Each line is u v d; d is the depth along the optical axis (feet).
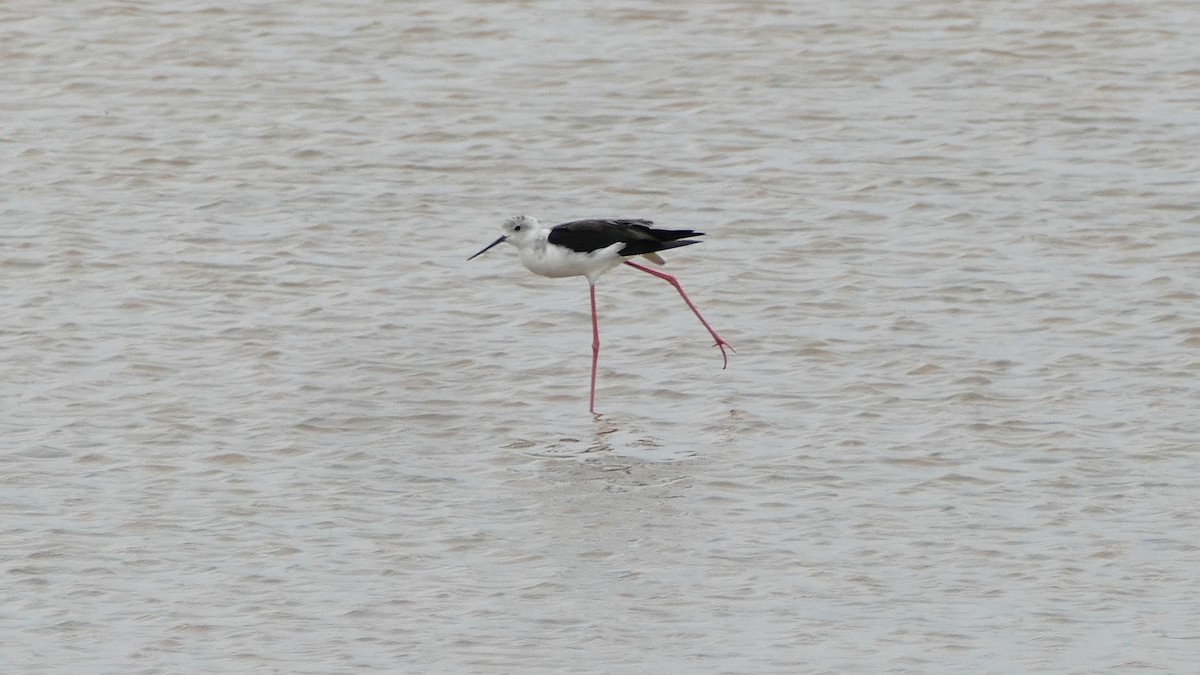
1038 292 60.08
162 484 46.78
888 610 40.04
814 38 86.12
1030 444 49.01
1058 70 82.02
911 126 76.28
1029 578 41.45
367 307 59.72
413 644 38.47
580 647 38.37
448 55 84.94
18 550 42.80
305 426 50.75
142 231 65.82
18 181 70.59
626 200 69.77
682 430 50.78
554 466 48.37
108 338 56.70
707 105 79.10
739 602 40.50
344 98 79.97
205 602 40.45
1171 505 45.06
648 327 58.65
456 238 66.13
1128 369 53.93
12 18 87.76
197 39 86.22
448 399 52.95
